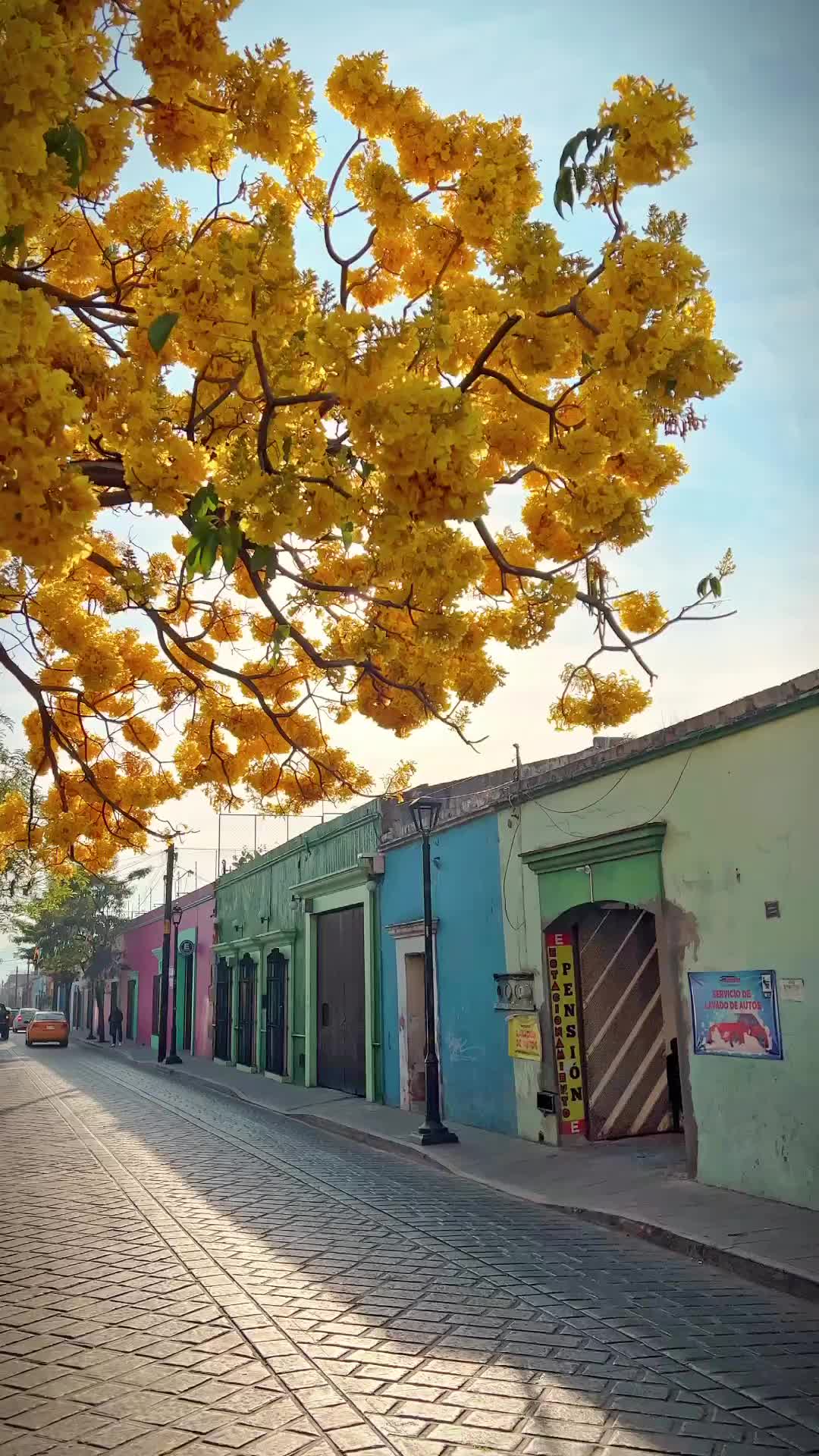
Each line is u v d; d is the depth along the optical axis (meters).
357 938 20.42
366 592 4.55
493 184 3.39
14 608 4.63
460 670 4.54
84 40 2.81
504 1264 7.12
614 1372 4.92
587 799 12.12
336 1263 7.07
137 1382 4.78
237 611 5.48
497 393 3.65
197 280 2.88
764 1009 9.18
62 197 2.82
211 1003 33.75
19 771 16.12
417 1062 17.28
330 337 2.66
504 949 14.09
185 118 3.18
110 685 4.80
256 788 5.56
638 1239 8.15
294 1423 4.29
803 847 8.84
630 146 2.86
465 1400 4.55
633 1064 13.10
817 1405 4.54
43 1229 8.30
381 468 2.63
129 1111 17.89
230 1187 10.34
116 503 3.36
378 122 3.58
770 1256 7.00
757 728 9.45
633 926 13.40
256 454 3.07
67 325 2.88
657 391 3.02
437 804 14.57
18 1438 4.17
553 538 4.16
